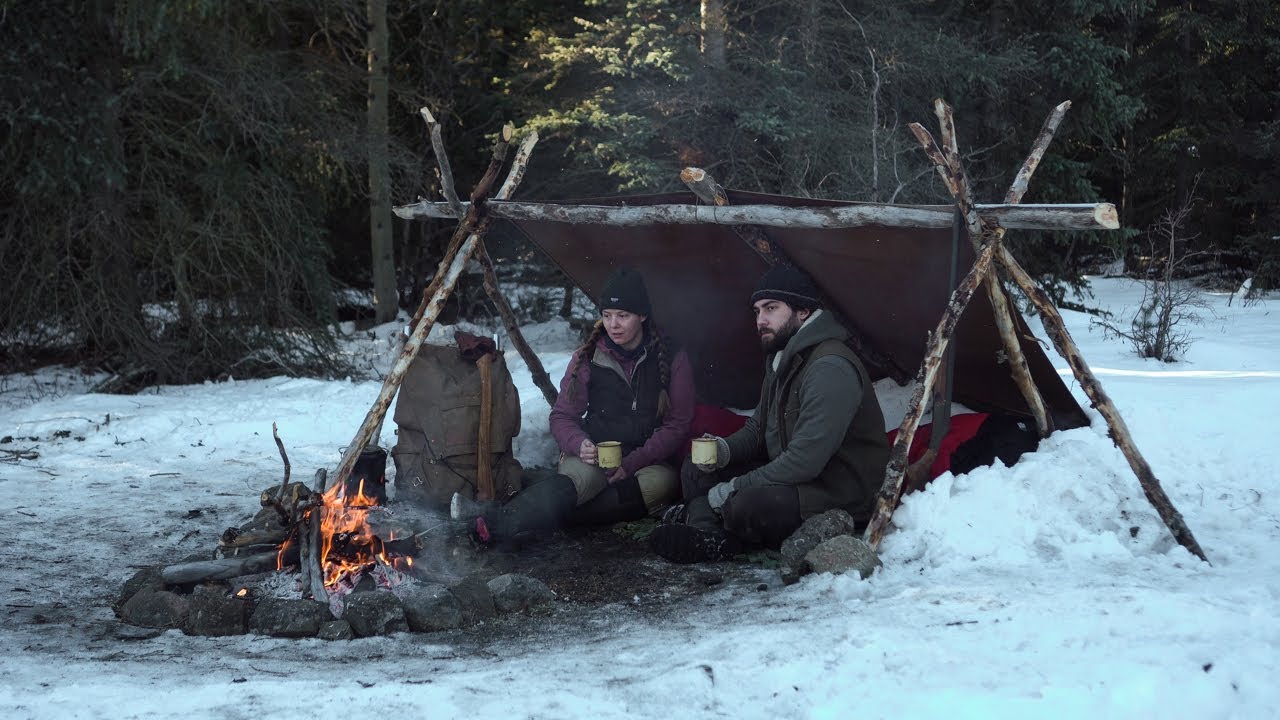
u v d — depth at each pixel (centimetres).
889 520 418
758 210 448
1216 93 2623
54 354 1108
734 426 553
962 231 413
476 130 1650
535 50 1441
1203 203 2644
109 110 1020
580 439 488
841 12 1323
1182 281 2120
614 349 498
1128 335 1180
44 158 976
